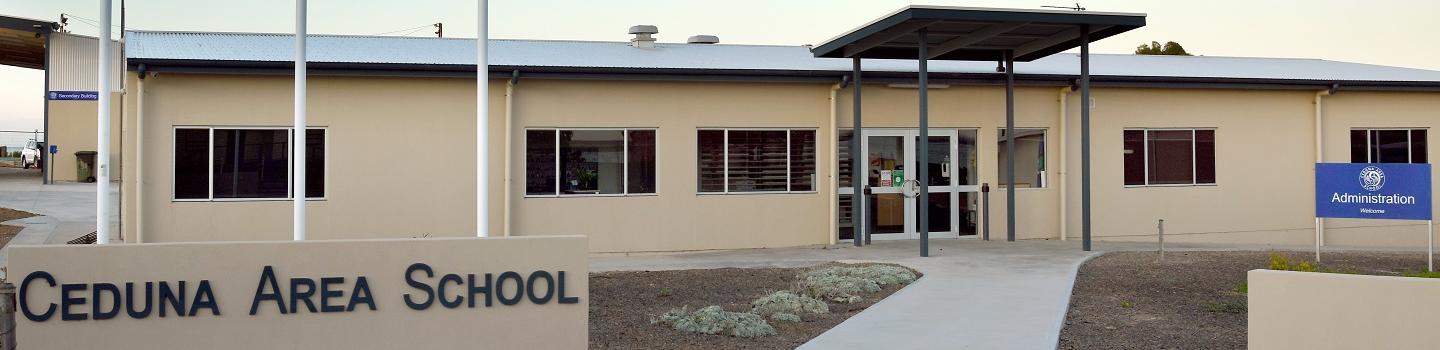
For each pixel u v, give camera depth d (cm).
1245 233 1928
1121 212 1867
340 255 725
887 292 1151
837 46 1622
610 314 1009
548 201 1636
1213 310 1015
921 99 1502
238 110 1527
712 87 1700
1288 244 1931
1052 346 820
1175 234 1894
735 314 938
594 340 880
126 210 1488
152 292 702
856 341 843
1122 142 1869
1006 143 1820
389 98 1580
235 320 711
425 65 1555
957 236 1817
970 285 1159
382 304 730
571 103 1644
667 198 1683
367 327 727
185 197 1512
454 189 1602
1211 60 2242
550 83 1634
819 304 1026
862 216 1742
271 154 1545
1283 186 1947
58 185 3672
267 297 714
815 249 1677
